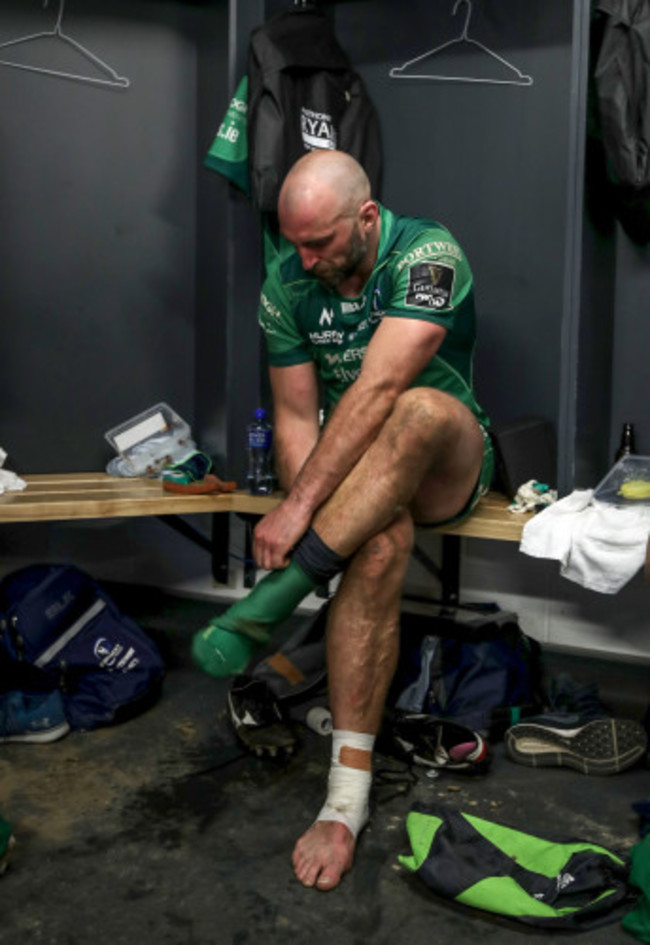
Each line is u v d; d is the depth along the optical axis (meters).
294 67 2.84
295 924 1.72
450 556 3.10
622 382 2.99
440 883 1.78
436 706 2.48
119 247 3.30
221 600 3.45
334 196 2.09
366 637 1.97
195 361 3.42
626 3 2.57
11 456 3.25
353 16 3.16
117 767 2.30
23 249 3.19
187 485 2.75
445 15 3.04
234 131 2.92
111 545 3.48
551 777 2.30
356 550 1.97
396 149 3.17
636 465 2.52
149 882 1.83
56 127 3.18
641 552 2.19
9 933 1.67
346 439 2.01
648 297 2.92
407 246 2.22
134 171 3.29
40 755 2.36
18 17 3.10
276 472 3.02
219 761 2.34
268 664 2.54
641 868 1.71
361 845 1.98
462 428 2.06
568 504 2.38
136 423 3.09
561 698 2.55
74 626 2.56
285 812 2.10
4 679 2.51
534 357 3.05
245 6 2.95
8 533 3.32
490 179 3.04
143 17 3.22
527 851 1.89
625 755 2.31
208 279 3.30
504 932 1.71
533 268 3.02
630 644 2.96
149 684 2.60
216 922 1.72
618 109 2.60
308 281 2.34
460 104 3.05
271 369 2.49
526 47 2.93
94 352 3.32
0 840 1.82
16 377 3.23
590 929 1.71
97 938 1.67
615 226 2.91
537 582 3.06
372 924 1.72
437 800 2.17
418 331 2.10
